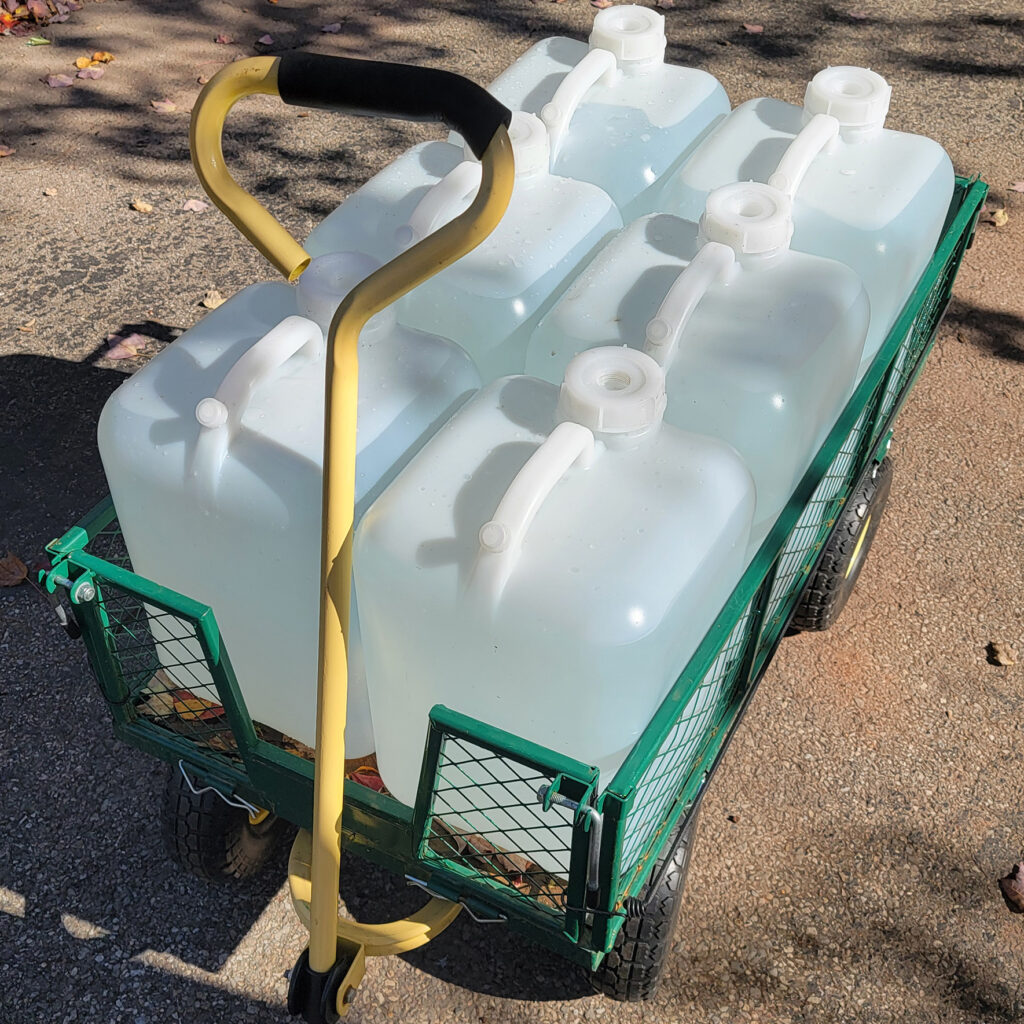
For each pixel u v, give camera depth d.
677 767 1.84
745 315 1.95
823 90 2.38
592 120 2.48
